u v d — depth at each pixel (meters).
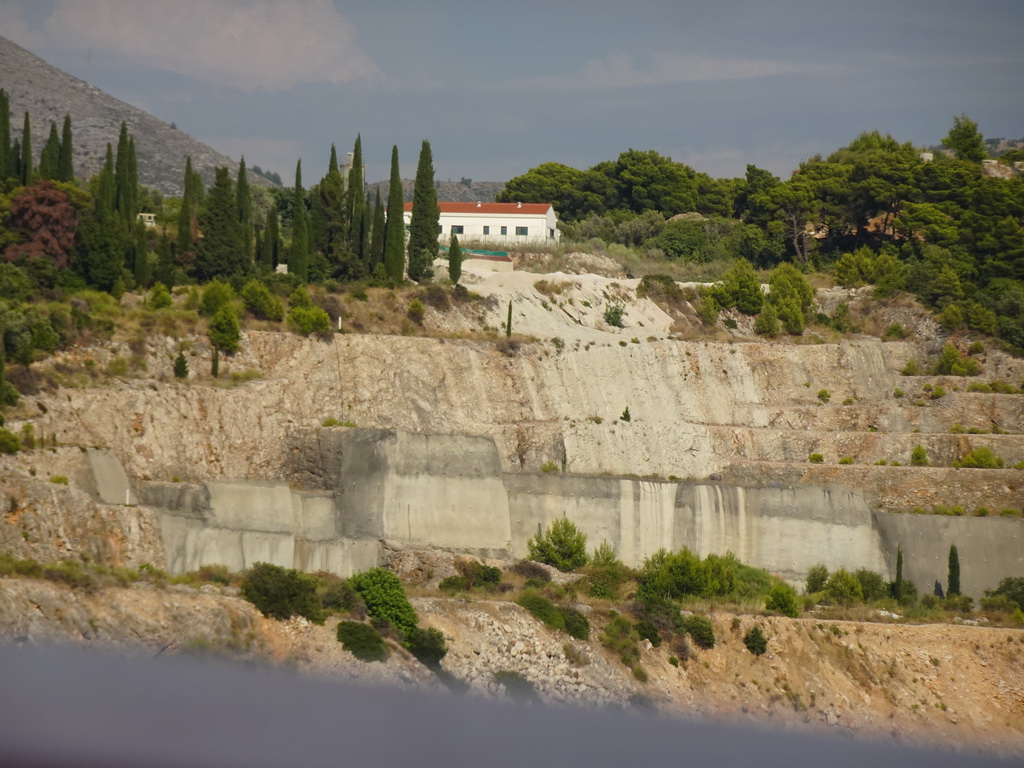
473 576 87.19
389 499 91.25
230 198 107.44
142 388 83.81
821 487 107.00
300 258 110.88
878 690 86.56
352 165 123.44
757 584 100.06
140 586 66.00
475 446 96.00
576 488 100.12
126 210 106.38
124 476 77.88
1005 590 103.25
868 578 102.06
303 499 86.62
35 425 75.88
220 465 86.19
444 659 73.25
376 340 102.94
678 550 103.38
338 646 68.88
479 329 115.56
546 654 77.38
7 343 79.06
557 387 111.88
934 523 107.00
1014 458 117.44
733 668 84.19
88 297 93.31
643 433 112.62
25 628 59.59
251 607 68.00
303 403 95.50
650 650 82.31
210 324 94.69
